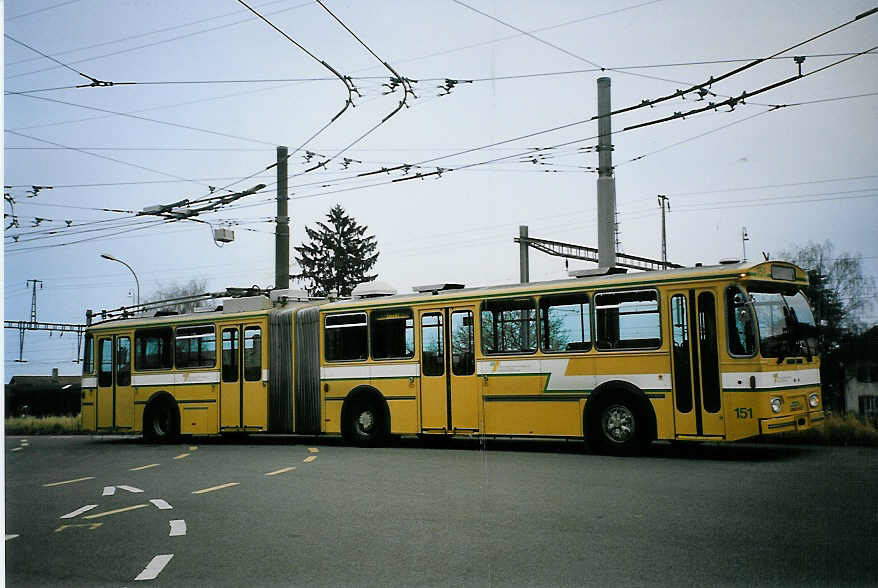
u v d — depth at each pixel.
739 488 10.08
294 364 18.66
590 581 6.25
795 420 12.98
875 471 11.31
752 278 12.88
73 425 36.22
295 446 18.48
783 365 12.94
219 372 20.03
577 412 14.38
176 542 8.37
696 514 8.56
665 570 6.47
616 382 13.94
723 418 12.86
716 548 7.11
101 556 7.90
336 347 17.94
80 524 9.66
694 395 13.16
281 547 7.89
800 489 9.94
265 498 10.88
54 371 55.44
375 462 14.28
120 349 22.02
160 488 12.45
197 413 20.41
